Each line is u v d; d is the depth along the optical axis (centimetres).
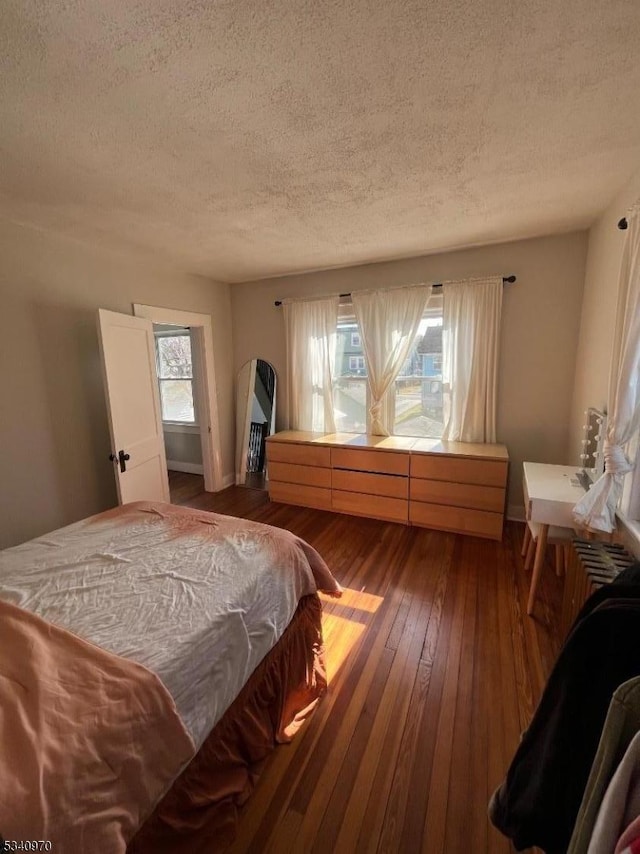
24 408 243
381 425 363
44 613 119
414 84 121
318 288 378
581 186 198
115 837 75
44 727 79
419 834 111
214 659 114
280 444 371
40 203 205
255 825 114
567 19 98
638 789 56
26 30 97
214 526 183
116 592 131
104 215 223
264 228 251
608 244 222
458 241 288
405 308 335
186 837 102
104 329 260
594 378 241
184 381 500
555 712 81
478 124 143
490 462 287
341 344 381
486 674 168
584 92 126
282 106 131
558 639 189
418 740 139
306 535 313
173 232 254
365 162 170
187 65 111
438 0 92
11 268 232
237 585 135
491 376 312
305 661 160
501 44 106
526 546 261
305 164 170
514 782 88
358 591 234
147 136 147
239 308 428
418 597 226
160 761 90
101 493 296
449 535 307
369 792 122
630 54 109
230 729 122
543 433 310
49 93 121
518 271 297
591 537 197
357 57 110
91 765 77
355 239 278
